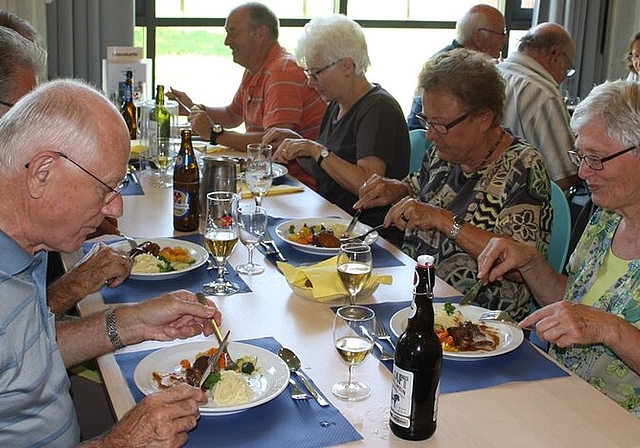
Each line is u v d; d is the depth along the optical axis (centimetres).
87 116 131
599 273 186
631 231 182
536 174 219
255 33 378
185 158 233
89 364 214
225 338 150
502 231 216
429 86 221
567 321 153
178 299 160
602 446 128
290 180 304
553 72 385
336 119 321
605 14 546
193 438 127
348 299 184
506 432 131
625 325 155
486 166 228
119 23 425
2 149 129
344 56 300
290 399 140
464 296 192
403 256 221
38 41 262
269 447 124
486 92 217
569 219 245
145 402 125
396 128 302
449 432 130
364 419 134
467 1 534
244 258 214
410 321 126
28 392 129
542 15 532
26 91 185
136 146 340
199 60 484
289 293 190
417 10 525
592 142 172
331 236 223
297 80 366
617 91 171
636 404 170
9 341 125
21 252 132
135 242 212
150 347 161
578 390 146
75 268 186
